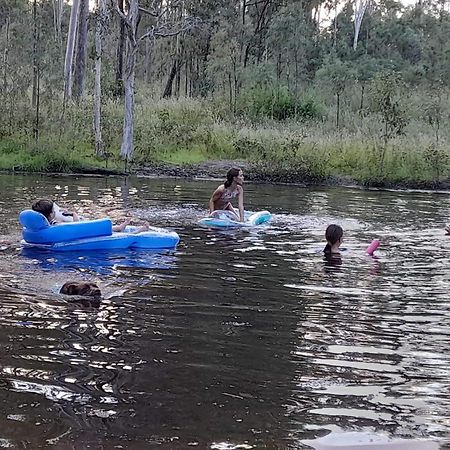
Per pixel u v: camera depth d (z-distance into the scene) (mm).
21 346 4527
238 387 3988
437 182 18234
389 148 19031
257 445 3279
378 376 4270
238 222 10438
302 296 6184
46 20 37688
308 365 4410
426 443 3385
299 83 31859
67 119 20203
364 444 3342
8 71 20906
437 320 5559
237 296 6090
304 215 11867
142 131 20734
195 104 24516
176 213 11281
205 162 19578
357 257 8203
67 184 14938
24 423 3414
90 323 5090
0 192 12898
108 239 8188
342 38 41812
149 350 4551
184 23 21469
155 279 6637
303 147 19188
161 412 3602
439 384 4180
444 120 23875
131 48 18672
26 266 7039
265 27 35062
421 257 8359
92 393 3811
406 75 32438
